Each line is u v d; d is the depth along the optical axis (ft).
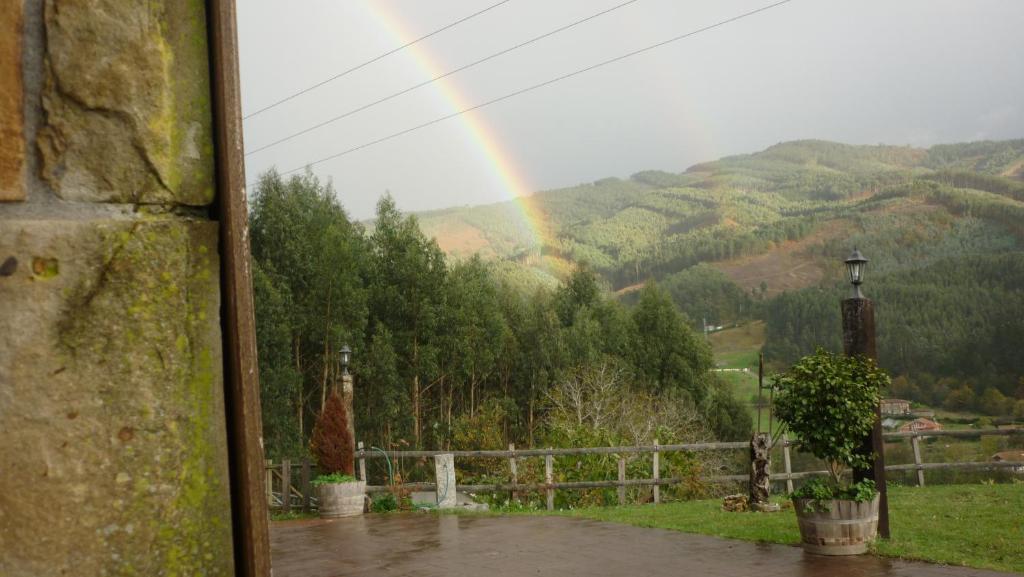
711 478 41.52
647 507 36.70
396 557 25.88
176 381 3.78
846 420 22.63
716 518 31.22
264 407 79.61
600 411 94.48
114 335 3.65
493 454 41.34
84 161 3.73
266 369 80.43
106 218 3.74
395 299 99.35
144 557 3.61
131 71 3.82
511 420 119.96
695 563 22.39
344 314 89.76
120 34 3.82
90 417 3.56
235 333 3.92
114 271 3.67
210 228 3.96
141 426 3.67
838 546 22.33
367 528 33.88
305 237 90.12
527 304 144.77
